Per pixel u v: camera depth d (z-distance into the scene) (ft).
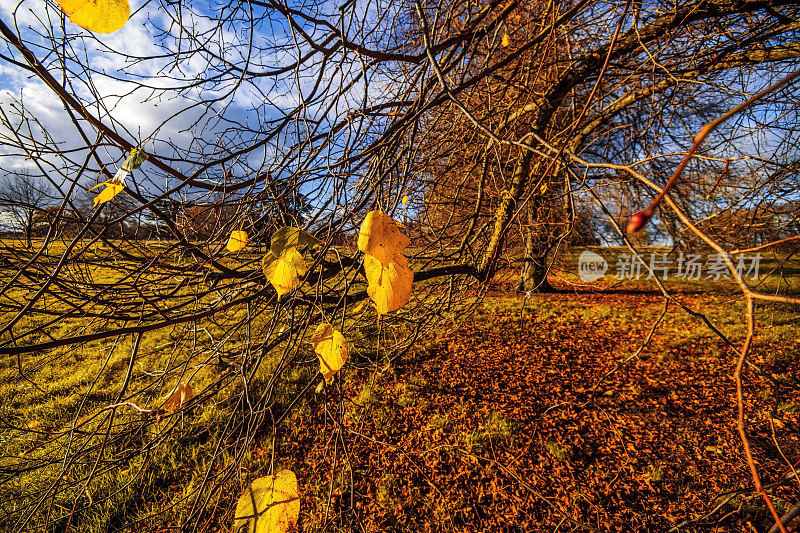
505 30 8.30
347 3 4.14
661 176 13.28
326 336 3.17
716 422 13.85
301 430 13.05
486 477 11.39
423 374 17.39
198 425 11.83
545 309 28.32
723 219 10.52
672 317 26.04
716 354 19.48
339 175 4.25
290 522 2.87
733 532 9.41
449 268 7.31
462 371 17.88
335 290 5.85
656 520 9.99
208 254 4.68
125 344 18.79
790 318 22.67
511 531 9.81
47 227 4.29
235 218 4.86
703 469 11.57
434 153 7.24
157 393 7.61
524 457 12.21
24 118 3.73
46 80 3.13
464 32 5.64
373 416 14.10
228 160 4.87
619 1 6.79
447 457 12.14
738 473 11.33
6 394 14.42
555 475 11.50
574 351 20.68
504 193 7.63
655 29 7.98
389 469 11.64
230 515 4.20
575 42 9.39
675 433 13.32
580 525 7.27
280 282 2.76
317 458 11.87
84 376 15.78
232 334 5.68
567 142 4.73
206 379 15.07
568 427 13.69
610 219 2.76
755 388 15.98
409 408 14.76
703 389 16.28
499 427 13.52
